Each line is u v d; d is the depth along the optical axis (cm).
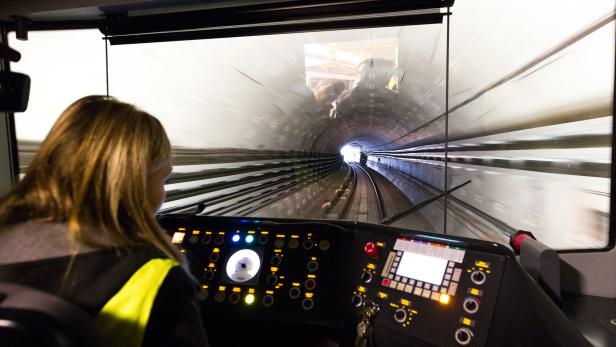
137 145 75
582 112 208
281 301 145
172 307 64
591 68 184
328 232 156
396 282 131
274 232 163
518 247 151
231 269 157
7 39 208
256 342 154
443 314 116
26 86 150
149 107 504
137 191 74
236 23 197
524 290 111
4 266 61
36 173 72
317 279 146
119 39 214
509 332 106
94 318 58
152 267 65
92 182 70
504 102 516
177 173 579
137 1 188
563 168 285
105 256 64
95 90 325
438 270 126
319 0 187
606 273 158
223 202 758
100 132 73
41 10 194
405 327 120
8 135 224
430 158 1209
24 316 47
